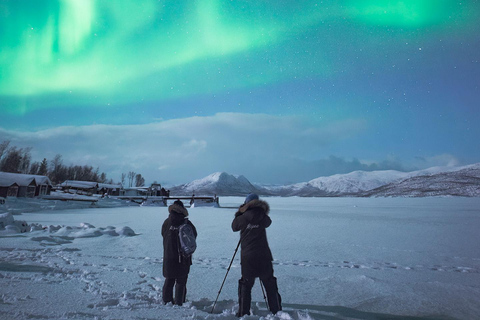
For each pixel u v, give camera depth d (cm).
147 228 1475
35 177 4547
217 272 632
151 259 734
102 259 722
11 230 1091
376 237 1277
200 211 3409
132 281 522
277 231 1480
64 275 530
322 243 1097
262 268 375
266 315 378
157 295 444
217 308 412
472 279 629
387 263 773
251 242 383
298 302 461
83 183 7131
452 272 690
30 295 381
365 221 2141
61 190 6575
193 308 377
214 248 941
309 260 797
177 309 361
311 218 2433
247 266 376
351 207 5038
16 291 395
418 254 898
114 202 4781
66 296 388
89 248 880
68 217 2170
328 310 422
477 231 1537
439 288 543
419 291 524
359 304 454
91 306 353
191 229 428
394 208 4553
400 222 2072
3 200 2859
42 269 564
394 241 1168
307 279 597
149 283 517
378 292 518
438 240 1208
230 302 433
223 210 3672
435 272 686
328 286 552
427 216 2734
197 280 572
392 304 456
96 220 1923
